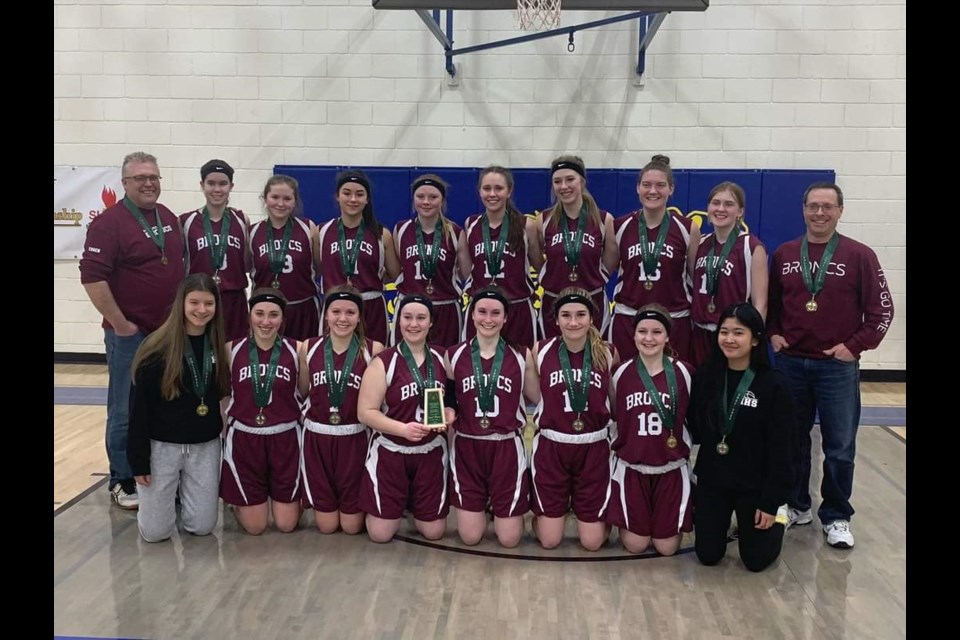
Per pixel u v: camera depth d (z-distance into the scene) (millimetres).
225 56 7680
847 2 7320
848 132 7465
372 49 7570
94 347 8219
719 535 3812
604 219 5109
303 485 4176
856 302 4055
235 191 7820
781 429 3629
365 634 3209
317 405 4098
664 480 3904
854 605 3500
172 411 3973
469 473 4043
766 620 3363
